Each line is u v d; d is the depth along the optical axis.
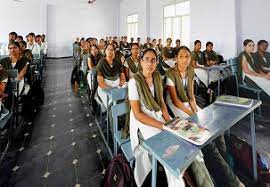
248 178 1.76
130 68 3.22
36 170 1.95
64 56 11.31
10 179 1.82
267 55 3.65
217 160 1.59
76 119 3.13
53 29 10.80
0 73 2.24
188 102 2.01
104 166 2.01
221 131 1.13
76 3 11.03
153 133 1.47
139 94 1.61
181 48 2.01
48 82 5.48
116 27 12.30
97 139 2.54
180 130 1.12
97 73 2.82
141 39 8.54
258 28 4.20
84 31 11.54
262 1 4.07
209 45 4.60
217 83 3.85
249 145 1.81
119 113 1.80
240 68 3.47
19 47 3.18
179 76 1.98
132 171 1.45
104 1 11.65
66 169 1.97
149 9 8.03
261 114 3.14
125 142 1.69
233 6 4.52
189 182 1.17
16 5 9.54
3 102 2.27
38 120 3.07
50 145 2.39
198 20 5.54
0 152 2.08
